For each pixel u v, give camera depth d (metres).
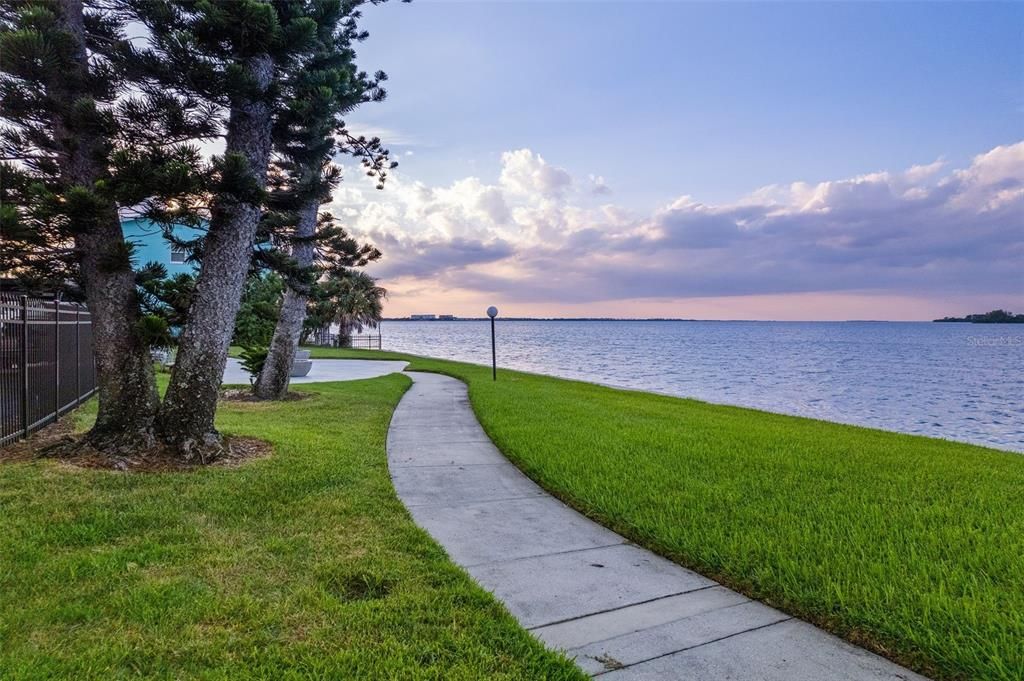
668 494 4.73
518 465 6.11
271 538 3.62
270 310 10.98
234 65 4.80
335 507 4.28
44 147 5.03
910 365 35.91
